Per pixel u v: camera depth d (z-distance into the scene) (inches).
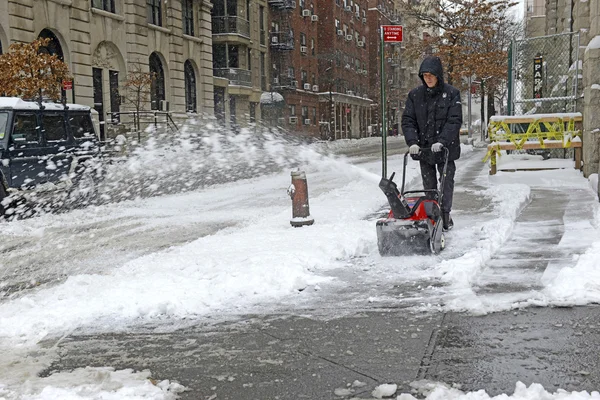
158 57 1236.5
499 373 129.5
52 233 348.2
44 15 903.7
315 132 2282.2
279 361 143.7
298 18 2106.3
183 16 1346.0
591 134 436.1
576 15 641.0
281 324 169.9
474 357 138.8
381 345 149.8
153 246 304.8
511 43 637.3
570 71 606.2
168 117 1118.4
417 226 228.5
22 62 676.7
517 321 159.6
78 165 467.2
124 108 1109.7
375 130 3078.2
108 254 287.9
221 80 1551.4
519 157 617.3
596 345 140.9
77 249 300.8
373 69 3056.1
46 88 685.3
